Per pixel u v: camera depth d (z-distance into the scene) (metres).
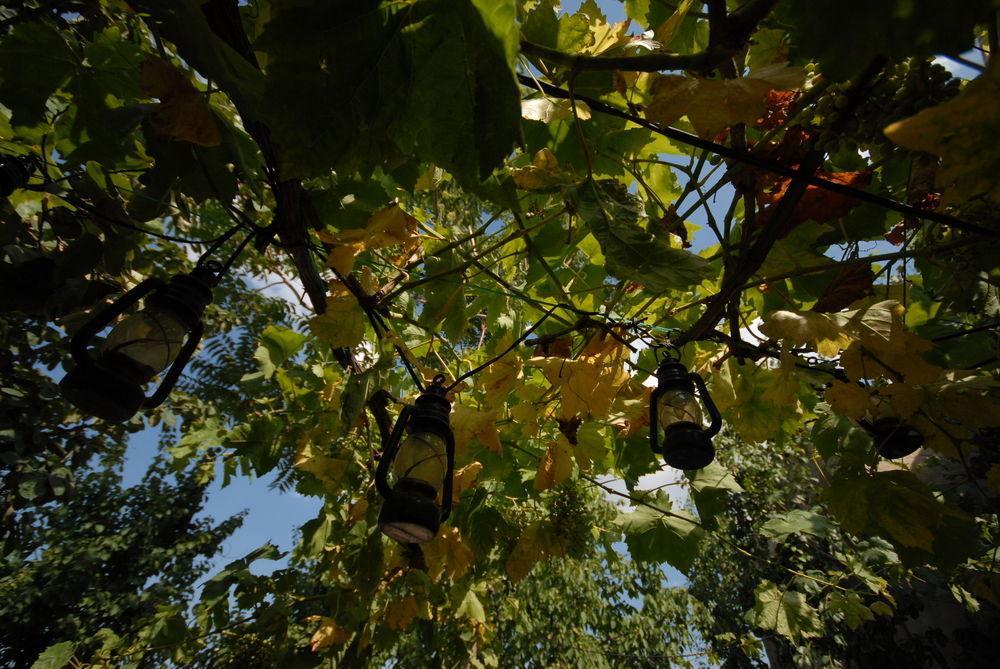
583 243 2.03
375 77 0.79
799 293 1.71
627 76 1.28
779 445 2.04
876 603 3.15
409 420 1.10
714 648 8.05
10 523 3.91
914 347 1.17
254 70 0.83
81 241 1.44
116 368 0.90
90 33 1.42
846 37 0.56
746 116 0.89
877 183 1.53
